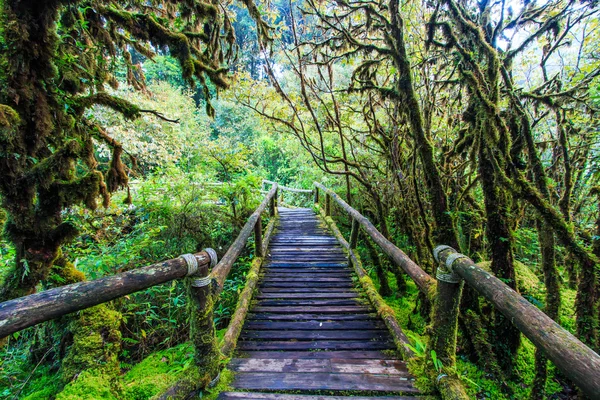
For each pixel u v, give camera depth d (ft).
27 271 6.34
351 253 14.29
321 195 30.40
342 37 13.53
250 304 10.50
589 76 9.70
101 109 20.62
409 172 13.61
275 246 17.76
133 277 3.85
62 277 7.92
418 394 5.76
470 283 4.40
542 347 2.96
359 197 23.30
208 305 5.54
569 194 9.70
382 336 8.39
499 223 8.55
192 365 5.64
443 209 9.18
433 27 9.12
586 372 2.46
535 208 7.87
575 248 7.84
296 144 31.81
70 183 6.65
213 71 10.18
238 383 6.20
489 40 8.96
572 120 11.35
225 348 7.23
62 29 7.68
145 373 8.59
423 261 13.35
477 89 8.16
